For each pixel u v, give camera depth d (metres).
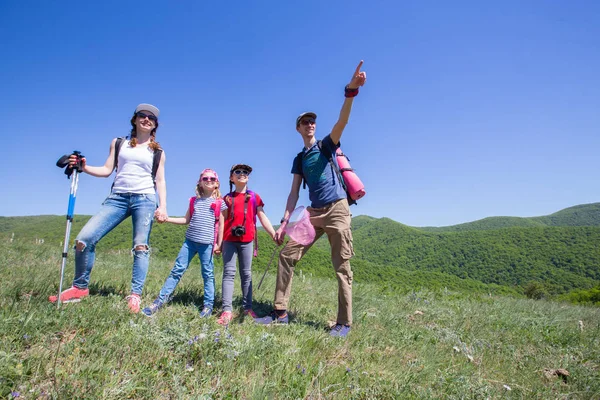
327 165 4.39
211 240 4.59
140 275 4.16
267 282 7.35
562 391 3.72
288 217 4.65
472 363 4.18
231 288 4.50
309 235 4.33
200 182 4.75
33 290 4.30
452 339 4.85
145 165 4.26
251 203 4.71
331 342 3.85
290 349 3.44
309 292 7.04
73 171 3.98
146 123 4.32
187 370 2.84
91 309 3.68
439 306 7.20
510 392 3.46
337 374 3.12
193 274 7.53
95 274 5.98
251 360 3.10
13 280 4.60
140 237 4.19
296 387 2.84
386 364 3.62
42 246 9.38
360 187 4.38
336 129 4.26
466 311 6.86
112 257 9.31
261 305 5.36
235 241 4.62
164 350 3.07
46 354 2.75
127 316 3.69
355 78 3.90
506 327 5.99
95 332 3.22
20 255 7.23
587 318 8.02
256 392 2.60
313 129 4.48
